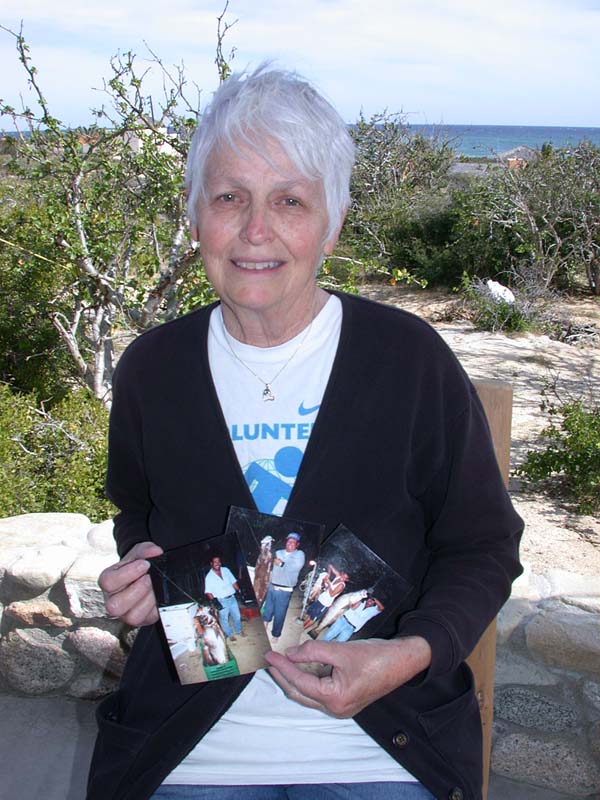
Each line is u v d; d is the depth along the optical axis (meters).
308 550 1.36
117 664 2.54
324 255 1.47
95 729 2.50
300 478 1.39
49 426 5.78
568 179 14.58
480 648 1.73
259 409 1.44
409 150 21.25
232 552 1.35
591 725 2.21
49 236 7.04
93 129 6.86
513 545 1.45
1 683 2.67
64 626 2.54
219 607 1.35
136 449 1.55
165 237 7.36
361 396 1.40
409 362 1.41
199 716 1.36
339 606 1.37
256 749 1.37
